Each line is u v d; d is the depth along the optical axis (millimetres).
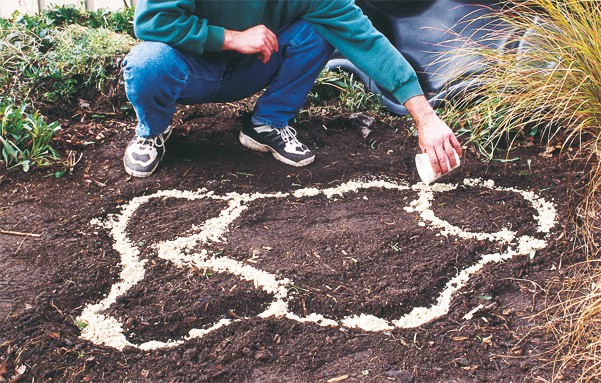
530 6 2900
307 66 2506
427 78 3004
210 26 2309
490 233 2291
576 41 2631
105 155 2629
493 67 2738
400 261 2139
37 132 2541
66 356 1764
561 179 2553
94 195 2412
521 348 1841
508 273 2107
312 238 2242
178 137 2750
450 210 2418
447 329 1904
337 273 2080
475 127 2770
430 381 1749
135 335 1864
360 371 1771
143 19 2289
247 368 1774
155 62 2289
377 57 2312
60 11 3406
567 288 2043
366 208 2422
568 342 1844
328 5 2340
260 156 2680
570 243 2232
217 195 2457
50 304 1913
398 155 2734
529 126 2781
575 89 2516
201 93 2475
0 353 1752
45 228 2217
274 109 2584
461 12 2984
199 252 2168
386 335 1879
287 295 1998
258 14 2361
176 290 1995
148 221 2301
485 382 1749
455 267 2133
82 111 2889
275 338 1861
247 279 2049
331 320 1932
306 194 2488
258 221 2336
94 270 2049
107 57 3039
